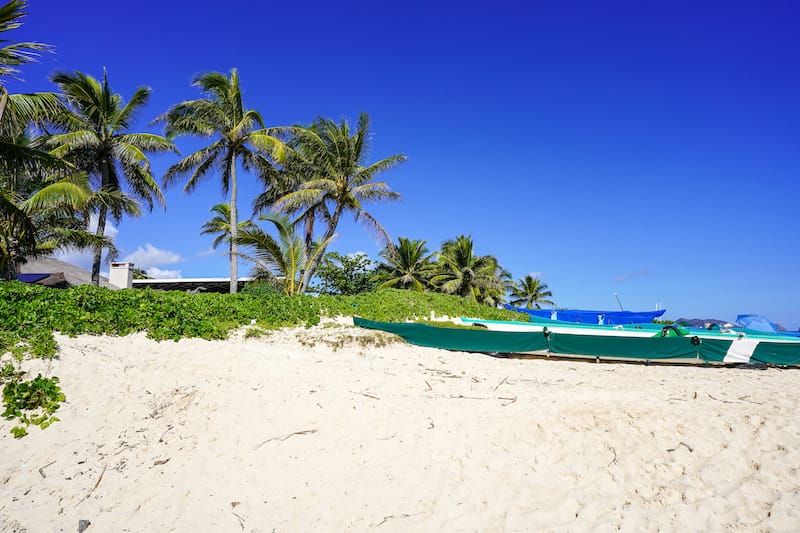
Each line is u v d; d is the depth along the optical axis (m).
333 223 24.30
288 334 14.09
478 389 9.35
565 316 33.34
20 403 6.40
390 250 24.80
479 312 25.69
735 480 5.02
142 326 10.14
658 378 11.47
